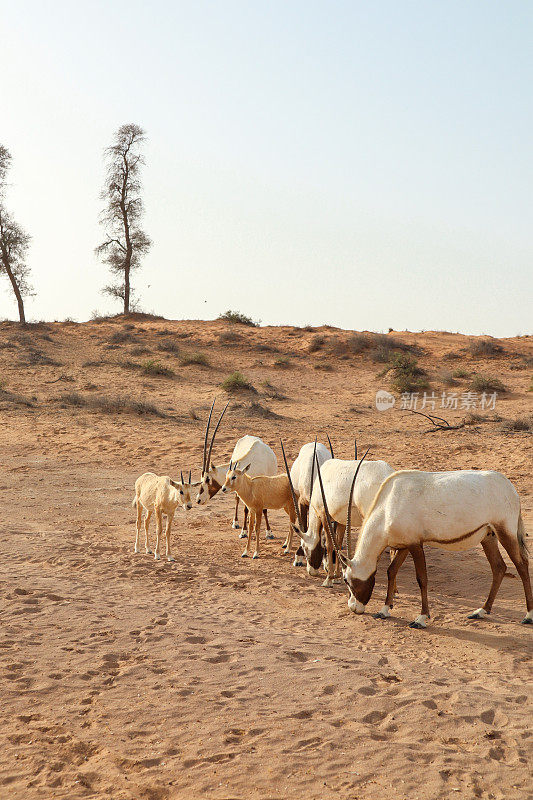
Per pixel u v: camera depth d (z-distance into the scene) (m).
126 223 52.34
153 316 52.69
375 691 5.07
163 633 6.22
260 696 4.92
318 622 6.94
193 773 3.88
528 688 5.23
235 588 8.16
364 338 42.00
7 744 4.17
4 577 8.08
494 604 7.68
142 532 11.48
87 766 3.96
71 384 30.78
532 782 3.87
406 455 18.25
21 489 14.80
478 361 38.28
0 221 48.38
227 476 9.66
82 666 5.40
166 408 25.91
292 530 10.19
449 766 4.01
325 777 3.86
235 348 41.31
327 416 26.06
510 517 6.88
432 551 10.54
